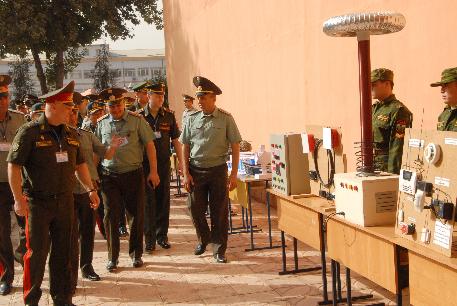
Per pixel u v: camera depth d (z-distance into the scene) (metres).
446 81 3.52
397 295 3.04
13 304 4.63
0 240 4.85
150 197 6.05
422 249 2.74
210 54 11.52
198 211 5.70
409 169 2.88
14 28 20.97
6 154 4.76
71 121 4.83
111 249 5.40
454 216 2.56
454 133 2.55
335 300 4.04
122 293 4.80
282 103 7.89
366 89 3.49
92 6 22.06
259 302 4.41
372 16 3.27
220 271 5.28
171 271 5.37
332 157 3.97
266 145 8.57
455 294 2.53
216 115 5.44
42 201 4.00
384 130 4.04
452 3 4.53
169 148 6.29
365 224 3.29
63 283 4.19
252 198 9.26
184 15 13.86
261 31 8.52
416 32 4.98
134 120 5.36
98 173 5.36
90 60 44.59
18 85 28.30
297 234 4.46
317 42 6.74
